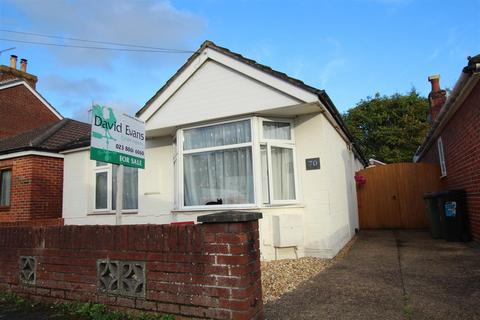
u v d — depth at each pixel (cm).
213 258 373
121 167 514
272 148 838
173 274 392
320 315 422
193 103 884
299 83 764
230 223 370
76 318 430
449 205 912
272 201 805
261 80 806
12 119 1727
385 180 1356
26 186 1234
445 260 684
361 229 1349
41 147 1255
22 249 522
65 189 1217
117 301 425
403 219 1321
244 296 357
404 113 3147
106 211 1124
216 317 366
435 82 1647
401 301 459
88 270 454
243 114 833
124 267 426
